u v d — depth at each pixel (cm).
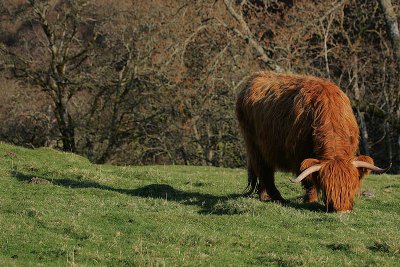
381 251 933
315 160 1088
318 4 3269
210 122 3272
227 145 3397
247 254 915
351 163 1097
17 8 3281
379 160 3844
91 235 980
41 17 3225
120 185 1520
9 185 1407
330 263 870
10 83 3525
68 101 3394
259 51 3084
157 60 3166
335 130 1121
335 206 1104
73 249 909
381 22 3491
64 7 3266
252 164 1329
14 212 1137
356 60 3403
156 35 3141
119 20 3194
